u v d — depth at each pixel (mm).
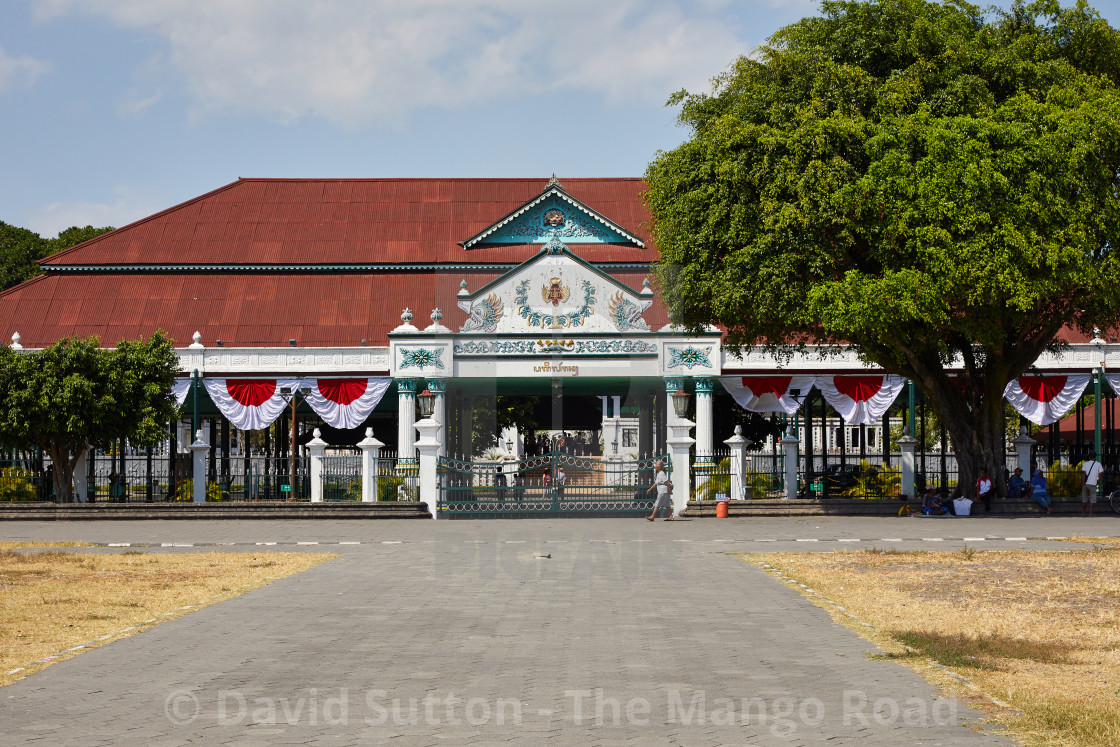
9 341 40344
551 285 21312
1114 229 27578
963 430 31484
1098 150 27547
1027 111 27359
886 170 26719
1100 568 17250
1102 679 9203
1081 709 8031
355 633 11516
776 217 27234
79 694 8773
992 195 26531
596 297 24516
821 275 27594
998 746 7176
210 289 42969
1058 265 26875
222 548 22047
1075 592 14531
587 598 14109
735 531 25141
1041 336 30594
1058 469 33875
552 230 42844
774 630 11609
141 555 20391
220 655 10367
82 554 20625
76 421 30297
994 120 27281
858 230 27188
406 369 31438
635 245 42312
